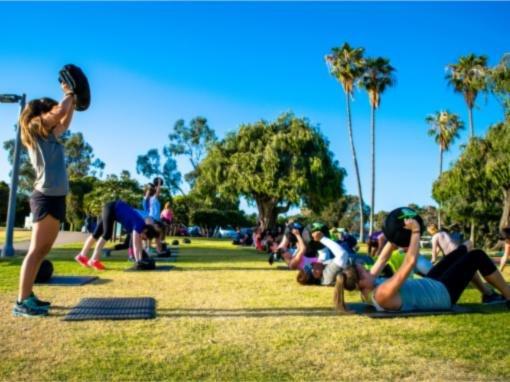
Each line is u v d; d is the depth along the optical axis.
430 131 46.62
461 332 4.17
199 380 2.95
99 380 2.92
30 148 4.76
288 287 7.03
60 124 4.85
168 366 3.20
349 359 3.39
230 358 3.39
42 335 3.94
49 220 4.75
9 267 8.95
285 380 2.97
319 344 3.77
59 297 5.74
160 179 12.63
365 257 8.96
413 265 4.77
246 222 61.66
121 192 30.95
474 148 27.44
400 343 3.81
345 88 37.28
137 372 3.07
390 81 37.09
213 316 4.80
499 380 3.00
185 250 17.61
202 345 3.70
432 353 3.54
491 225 33.22
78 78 4.76
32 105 4.78
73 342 3.74
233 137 35.81
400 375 3.08
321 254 8.21
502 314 4.95
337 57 37.47
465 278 5.24
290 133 33.66
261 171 33.81
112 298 5.64
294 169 32.47
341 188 34.75
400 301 4.96
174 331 4.13
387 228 4.91
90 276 7.72
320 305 5.47
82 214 48.59
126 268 9.34
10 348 3.56
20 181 57.59
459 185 28.53
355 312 4.97
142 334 4.01
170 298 5.82
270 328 4.29
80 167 64.06
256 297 6.02
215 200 37.59
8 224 12.15
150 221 12.08
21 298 4.71
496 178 25.11
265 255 14.63
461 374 3.10
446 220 39.66
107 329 4.17
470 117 36.12
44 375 2.99
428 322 4.57
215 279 7.88
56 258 11.27
